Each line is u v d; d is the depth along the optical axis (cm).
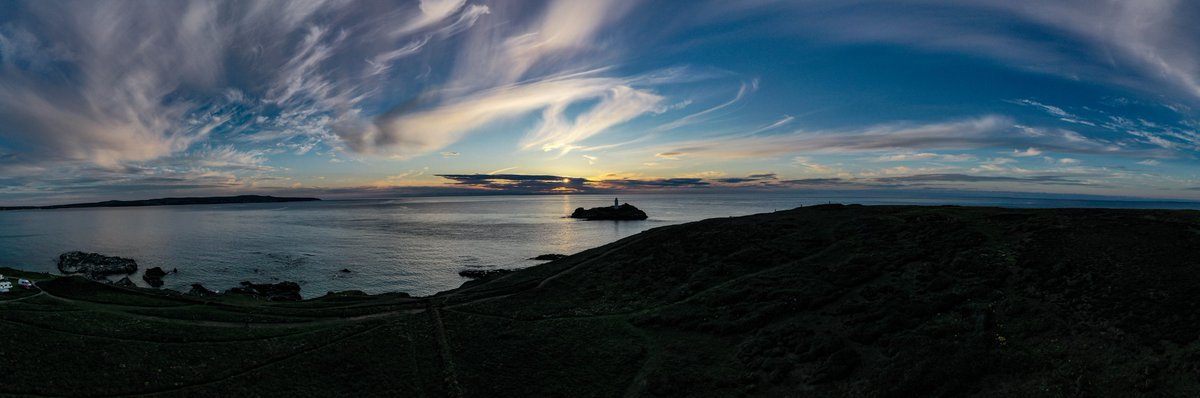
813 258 6106
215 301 5894
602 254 7981
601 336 4672
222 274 10262
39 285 5688
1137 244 4528
